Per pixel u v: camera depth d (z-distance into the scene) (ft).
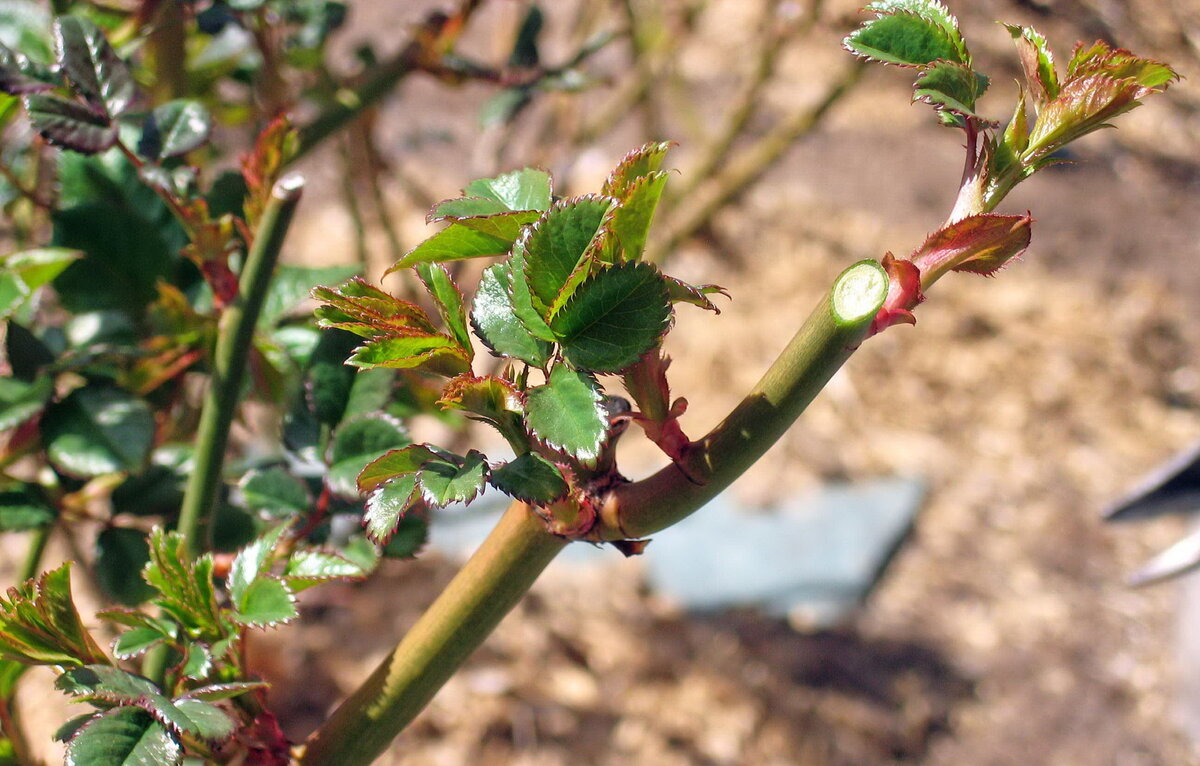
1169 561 1.50
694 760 3.82
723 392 5.31
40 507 1.31
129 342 1.35
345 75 2.38
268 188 1.19
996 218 0.85
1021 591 4.73
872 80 7.37
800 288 5.96
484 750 3.68
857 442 5.30
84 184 1.35
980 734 4.15
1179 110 7.81
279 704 3.54
